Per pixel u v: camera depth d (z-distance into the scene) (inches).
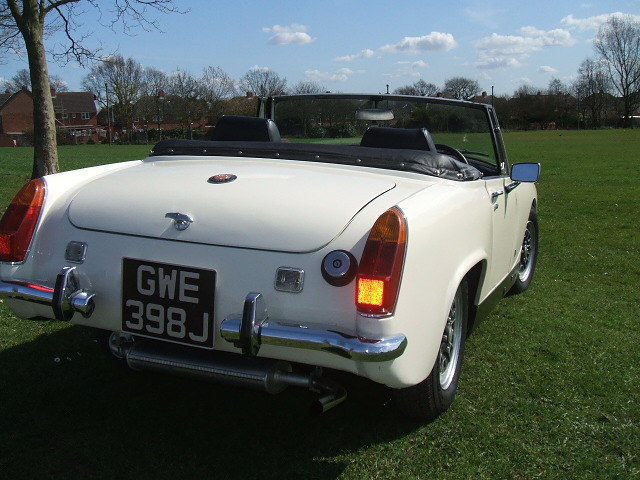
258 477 102.0
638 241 319.3
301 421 121.1
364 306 90.4
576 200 478.3
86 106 3673.7
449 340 123.2
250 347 93.7
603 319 190.4
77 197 113.9
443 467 106.0
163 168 124.2
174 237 102.1
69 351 152.9
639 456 111.0
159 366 104.9
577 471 105.9
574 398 133.3
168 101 2837.1
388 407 127.0
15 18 432.8
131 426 117.7
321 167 118.5
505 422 121.9
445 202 110.2
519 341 168.2
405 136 132.6
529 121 3417.8
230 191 106.2
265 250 97.1
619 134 2393.0
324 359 95.3
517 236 178.1
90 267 106.2
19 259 111.3
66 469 102.8
